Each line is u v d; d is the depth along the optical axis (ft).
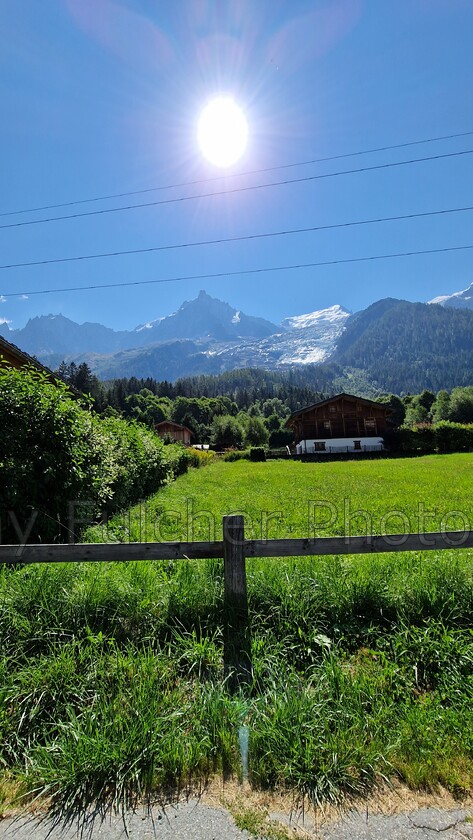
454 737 7.41
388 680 8.99
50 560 11.01
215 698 8.04
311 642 10.35
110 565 13.74
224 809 6.10
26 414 18.28
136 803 6.24
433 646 9.71
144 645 10.12
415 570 13.23
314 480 58.70
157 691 8.28
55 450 19.12
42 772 6.72
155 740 7.06
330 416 158.30
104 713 7.73
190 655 9.46
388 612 11.36
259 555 11.05
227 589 10.95
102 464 23.84
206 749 7.08
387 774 6.74
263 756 6.93
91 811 6.14
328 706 8.08
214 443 252.83
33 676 8.64
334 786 6.37
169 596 11.30
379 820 5.92
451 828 5.81
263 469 89.04
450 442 139.95
